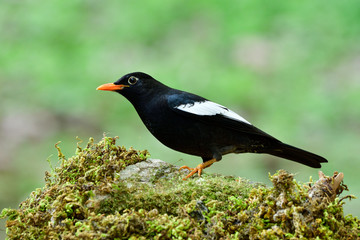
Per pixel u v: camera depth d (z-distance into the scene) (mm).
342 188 4848
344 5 20031
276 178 4523
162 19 20641
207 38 19766
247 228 4574
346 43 19203
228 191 5168
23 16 19953
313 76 17859
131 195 5000
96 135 15602
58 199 4797
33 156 14523
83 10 20578
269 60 18609
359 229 4723
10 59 18312
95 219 4473
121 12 20609
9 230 4863
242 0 20953
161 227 4461
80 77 17547
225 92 16969
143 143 14156
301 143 15102
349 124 15648
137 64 18203
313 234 4355
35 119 16047
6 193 12977
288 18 20203
